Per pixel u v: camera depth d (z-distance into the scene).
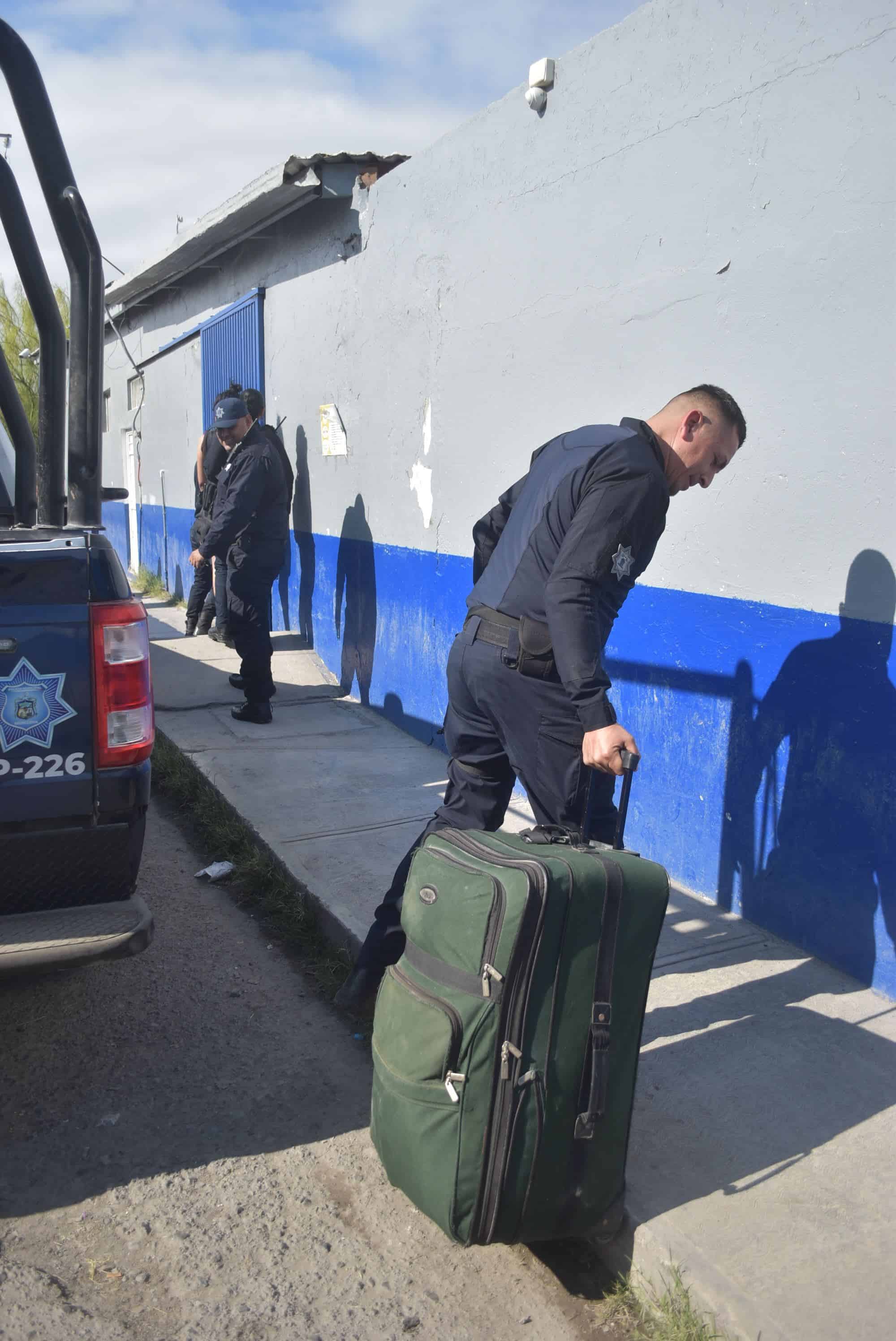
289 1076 2.90
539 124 4.40
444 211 5.20
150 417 12.16
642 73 3.79
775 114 3.25
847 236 3.03
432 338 5.40
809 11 3.10
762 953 3.32
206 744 5.62
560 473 2.47
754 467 3.41
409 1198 2.13
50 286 2.64
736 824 3.58
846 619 3.11
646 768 3.98
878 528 2.99
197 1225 2.33
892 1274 2.02
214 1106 2.76
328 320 6.75
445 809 2.80
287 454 7.67
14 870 2.47
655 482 2.32
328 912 3.61
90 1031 3.09
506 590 2.50
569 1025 1.99
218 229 7.62
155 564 12.36
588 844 2.19
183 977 3.41
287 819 4.51
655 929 2.08
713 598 3.60
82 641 2.42
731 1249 2.08
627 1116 2.10
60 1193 2.42
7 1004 3.22
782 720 3.35
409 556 5.80
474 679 2.53
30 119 2.49
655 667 3.89
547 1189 2.02
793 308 3.23
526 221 4.54
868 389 3.00
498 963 1.93
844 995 3.05
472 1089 1.96
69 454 2.65
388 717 6.21
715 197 3.50
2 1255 2.22
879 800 3.03
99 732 2.45
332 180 6.23
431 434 5.47
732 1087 2.61
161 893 4.04
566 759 2.46
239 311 8.45
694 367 3.64
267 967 3.51
